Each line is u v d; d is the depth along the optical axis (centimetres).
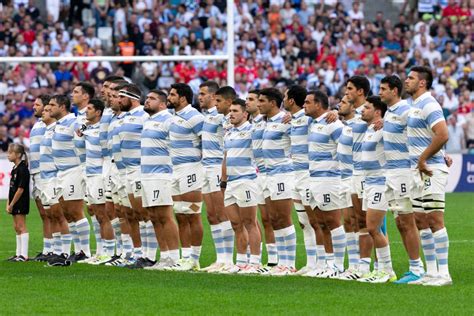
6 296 2559
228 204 3103
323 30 7256
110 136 3338
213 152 3158
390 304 2372
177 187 3164
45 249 3584
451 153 6700
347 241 2959
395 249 3712
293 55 7125
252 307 2344
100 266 3306
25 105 6412
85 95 3472
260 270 3062
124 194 3300
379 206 2764
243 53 7062
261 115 3070
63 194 3453
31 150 3606
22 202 3522
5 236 4300
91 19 6544
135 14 6550
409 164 2720
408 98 5269
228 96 3128
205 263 3381
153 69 6588
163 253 3197
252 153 3084
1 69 6462
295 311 2284
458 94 7081
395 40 7331
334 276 2936
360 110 2884
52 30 6544
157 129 3138
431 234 2712
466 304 2369
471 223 4688
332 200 2925
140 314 2267
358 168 2877
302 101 3002
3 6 6519
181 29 6606
